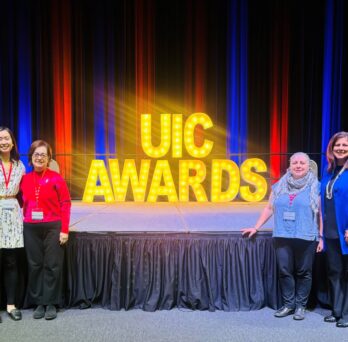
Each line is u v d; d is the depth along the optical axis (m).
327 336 2.36
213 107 6.30
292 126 6.31
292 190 2.53
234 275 2.76
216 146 6.33
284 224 2.51
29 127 6.28
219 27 6.22
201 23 6.20
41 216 2.53
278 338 2.33
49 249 2.57
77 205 4.52
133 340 2.31
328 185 2.46
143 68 6.23
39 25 6.19
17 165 2.58
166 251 2.78
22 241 2.57
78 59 6.23
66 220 2.56
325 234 2.48
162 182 6.07
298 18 6.18
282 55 6.21
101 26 6.20
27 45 6.22
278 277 2.75
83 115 6.29
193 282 2.75
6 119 6.30
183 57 6.25
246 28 6.18
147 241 2.79
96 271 2.79
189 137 4.92
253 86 6.30
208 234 2.78
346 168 2.43
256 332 2.41
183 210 4.07
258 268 2.77
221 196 4.75
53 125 6.30
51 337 2.35
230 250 2.77
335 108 6.16
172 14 6.20
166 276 2.76
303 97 6.24
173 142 5.02
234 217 3.58
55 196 2.56
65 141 6.24
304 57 6.22
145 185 4.80
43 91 6.27
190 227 3.01
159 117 6.29
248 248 2.77
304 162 2.49
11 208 2.54
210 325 2.51
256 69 6.29
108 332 2.41
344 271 2.49
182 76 6.27
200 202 4.80
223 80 6.28
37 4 6.17
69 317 2.63
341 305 2.52
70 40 6.20
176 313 2.70
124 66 6.24
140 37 6.20
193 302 2.73
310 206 2.46
